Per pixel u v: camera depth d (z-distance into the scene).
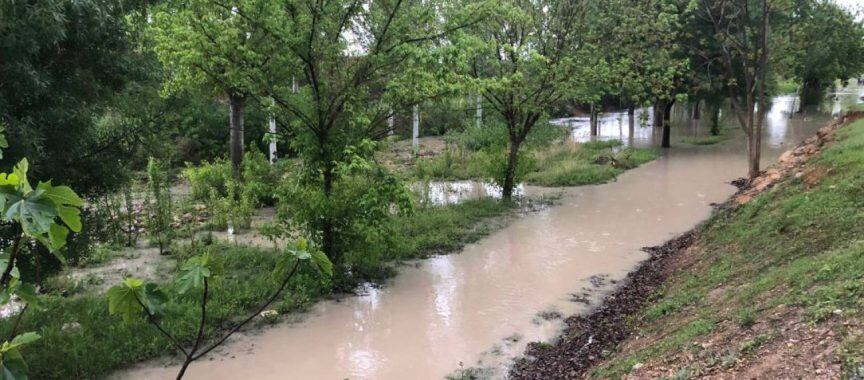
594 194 15.90
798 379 3.70
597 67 13.82
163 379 6.18
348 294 8.62
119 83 7.18
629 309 7.74
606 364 5.83
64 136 6.36
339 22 8.72
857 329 3.89
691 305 6.55
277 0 8.07
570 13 13.71
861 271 4.75
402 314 7.91
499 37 13.48
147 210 12.36
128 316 2.64
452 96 9.38
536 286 8.90
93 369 6.18
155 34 8.20
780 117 37.91
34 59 5.92
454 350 6.85
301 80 9.28
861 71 37.75
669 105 24.73
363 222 8.96
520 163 15.23
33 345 6.41
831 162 9.16
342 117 9.16
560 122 41.25
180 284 2.72
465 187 17.36
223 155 22.53
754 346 4.43
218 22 8.34
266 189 9.96
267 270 9.20
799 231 7.21
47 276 7.51
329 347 6.97
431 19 9.01
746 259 7.38
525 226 12.54
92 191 7.59
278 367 6.50
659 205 14.35
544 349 6.77
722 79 21.31
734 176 18.02
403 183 9.23
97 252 10.09
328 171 8.96
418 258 10.33
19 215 1.95
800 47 18.25
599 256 10.34
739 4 15.45
